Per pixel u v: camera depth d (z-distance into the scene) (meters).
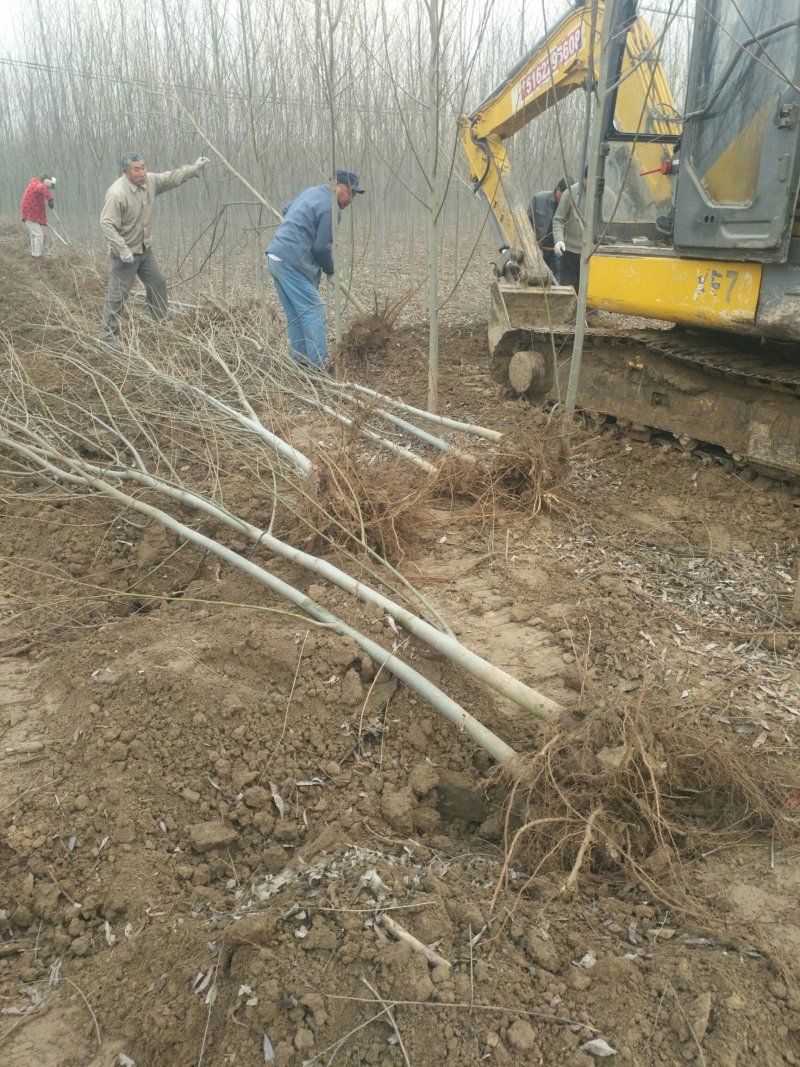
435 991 2.09
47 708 3.32
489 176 7.47
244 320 7.75
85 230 15.93
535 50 6.55
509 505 4.85
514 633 3.68
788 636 3.64
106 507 4.96
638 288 5.53
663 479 5.34
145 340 7.49
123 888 2.50
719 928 2.32
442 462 5.04
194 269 12.18
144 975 2.23
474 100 9.26
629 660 3.48
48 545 4.62
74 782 2.92
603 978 2.12
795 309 4.63
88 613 4.05
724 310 4.99
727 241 4.79
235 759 3.01
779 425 4.85
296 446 5.64
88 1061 2.06
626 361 5.79
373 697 3.26
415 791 2.93
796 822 2.70
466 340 8.75
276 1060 1.97
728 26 4.62
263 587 4.03
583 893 2.49
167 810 2.82
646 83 6.30
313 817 2.83
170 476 5.42
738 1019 2.01
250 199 12.20
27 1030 2.14
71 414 6.29
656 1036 1.98
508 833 2.77
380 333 7.83
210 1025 2.08
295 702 3.22
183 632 3.67
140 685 3.26
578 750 2.69
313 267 7.31
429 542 4.54
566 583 4.07
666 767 2.72
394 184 13.63
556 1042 1.98
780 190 4.43
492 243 15.09
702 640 3.66
